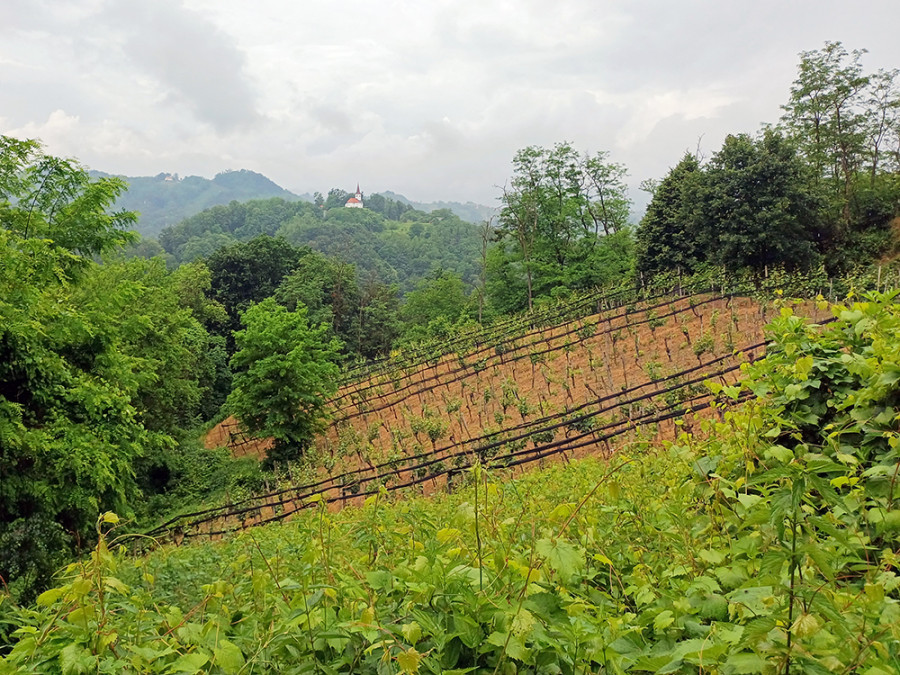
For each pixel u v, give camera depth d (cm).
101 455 1172
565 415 1483
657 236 3069
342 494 1584
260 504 1898
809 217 2577
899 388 333
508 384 1953
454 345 3033
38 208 1538
